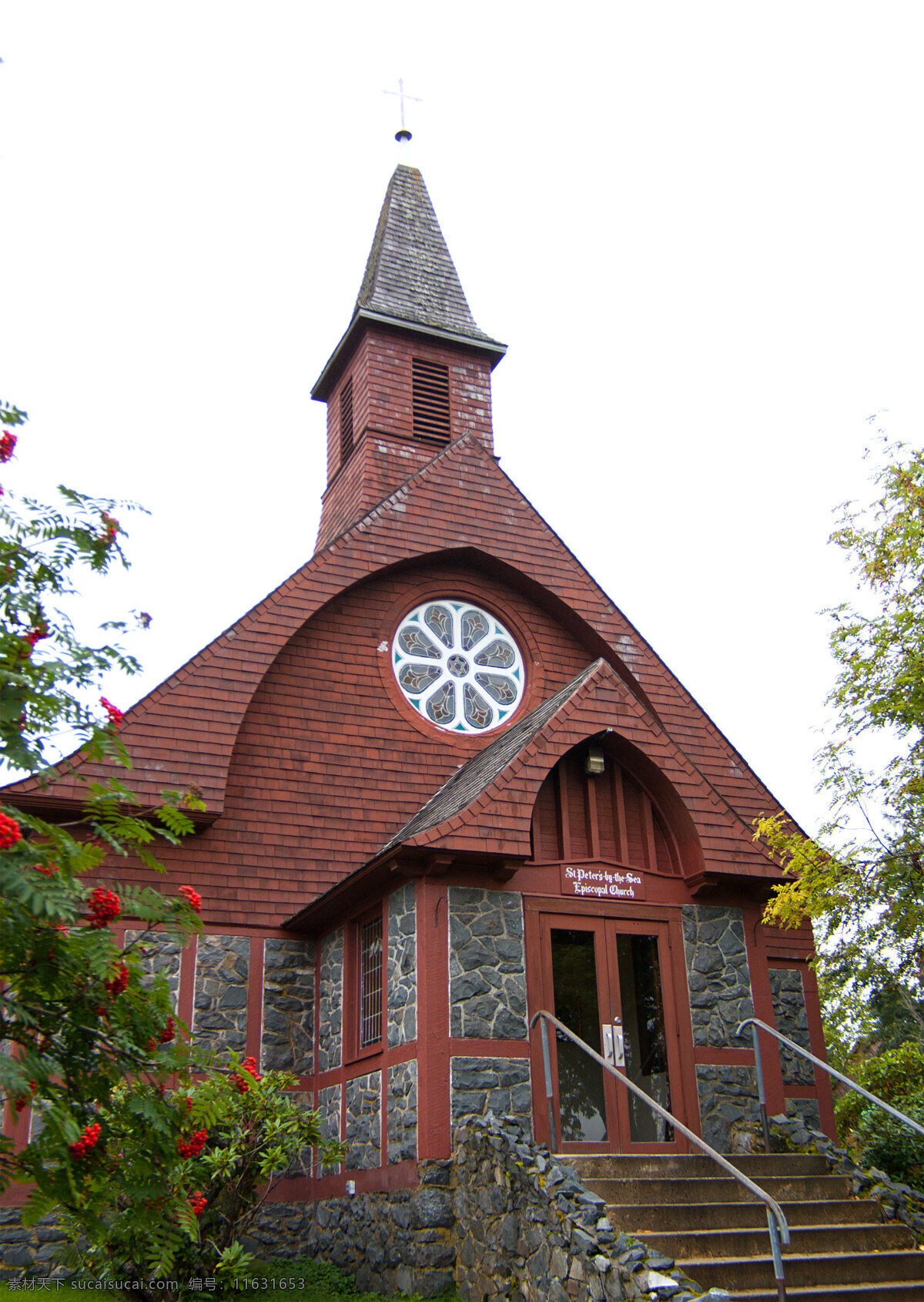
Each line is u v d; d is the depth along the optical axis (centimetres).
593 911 1256
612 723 1313
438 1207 1061
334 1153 1133
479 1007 1155
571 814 1299
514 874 1217
